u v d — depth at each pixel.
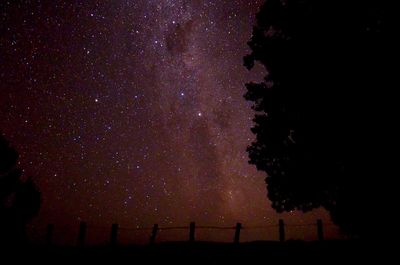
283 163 6.35
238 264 8.34
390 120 5.19
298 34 6.03
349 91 5.45
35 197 7.74
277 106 6.29
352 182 5.53
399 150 5.15
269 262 8.37
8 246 7.31
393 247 5.25
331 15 5.69
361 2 5.50
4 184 7.61
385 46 5.27
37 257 8.25
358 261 6.58
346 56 5.49
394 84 5.19
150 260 8.80
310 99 5.80
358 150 5.44
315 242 9.82
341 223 5.81
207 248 9.95
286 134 6.32
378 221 5.34
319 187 6.05
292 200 6.33
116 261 8.71
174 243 10.68
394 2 5.24
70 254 9.01
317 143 5.84
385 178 5.21
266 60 6.29
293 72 5.97
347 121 5.48
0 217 7.38
